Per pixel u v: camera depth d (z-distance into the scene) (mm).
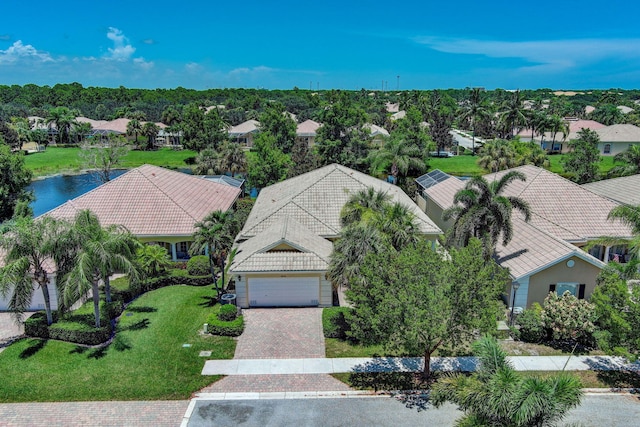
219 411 18578
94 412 18453
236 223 33812
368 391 19875
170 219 34688
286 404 19016
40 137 104750
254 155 64500
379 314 18047
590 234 31984
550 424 13383
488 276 18969
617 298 20156
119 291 28594
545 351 23281
